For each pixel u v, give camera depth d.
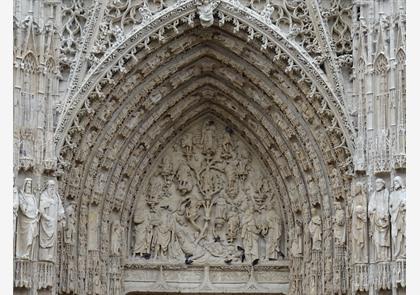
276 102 28.97
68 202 27.75
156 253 29.97
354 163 27.09
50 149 26.78
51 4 27.42
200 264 29.84
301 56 27.98
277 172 29.84
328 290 27.64
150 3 28.67
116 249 28.97
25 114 26.39
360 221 26.45
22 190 25.95
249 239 29.98
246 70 29.16
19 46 26.42
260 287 29.70
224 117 30.44
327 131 27.94
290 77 28.39
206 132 30.50
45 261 26.08
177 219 30.22
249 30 28.16
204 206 30.23
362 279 26.31
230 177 30.34
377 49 26.89
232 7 28.09
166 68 29.14
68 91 27.61
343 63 27.98
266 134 29.72
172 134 30.38
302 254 28.98
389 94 26.44
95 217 28.41
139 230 30.03
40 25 27.03
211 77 29.92
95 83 27.78
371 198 26.28
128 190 29.59
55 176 26.86
